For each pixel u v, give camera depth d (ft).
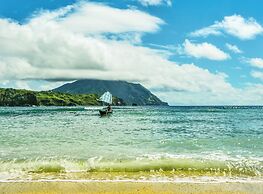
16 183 51.01
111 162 68.08
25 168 62.64
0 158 73.51
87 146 95.86
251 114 391.65
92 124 201.36
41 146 94.94
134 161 68.90
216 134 134.51
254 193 47.26
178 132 145.38
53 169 62.13
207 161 69.00
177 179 55.16
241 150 87.81
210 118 287.07
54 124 198.49
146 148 91.81
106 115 338.95
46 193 46.11
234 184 51.62
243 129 161.68
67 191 47.21
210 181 53.93
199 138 118.62
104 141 108.78
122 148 91.86
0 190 47.32
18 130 150.82
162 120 253.44
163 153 82.33
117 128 168.04
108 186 49.90
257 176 58.13
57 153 81.76
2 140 109.50
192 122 225.76
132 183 51.80
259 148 91.61
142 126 185.16
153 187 49.67
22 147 92.43
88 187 49.26
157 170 61.87
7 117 296.10
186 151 86.02
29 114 376.48
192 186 50.42
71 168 62.95
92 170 61.67
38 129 157.89
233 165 66.08
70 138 117.91
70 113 419.95
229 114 390.63
